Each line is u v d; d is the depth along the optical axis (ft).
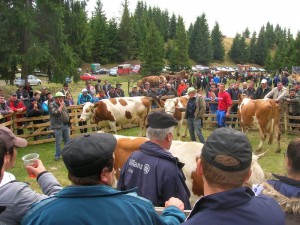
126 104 39.86
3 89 72.54
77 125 42.52
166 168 10.21
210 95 54.13
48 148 36.91
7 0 75.66
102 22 246.68
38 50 74.49
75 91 103.60
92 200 5.61
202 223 5.16
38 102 40.37
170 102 39.11
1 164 7.13
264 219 5.24
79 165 5.66
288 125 42.04
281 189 6.81
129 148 17.42
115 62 252.83
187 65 225.56
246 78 131.75
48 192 7.89
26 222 5.74
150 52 184.85
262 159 32.58
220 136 5.48
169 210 7.21
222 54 340.18
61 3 83.51
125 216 5.60
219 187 5.41
